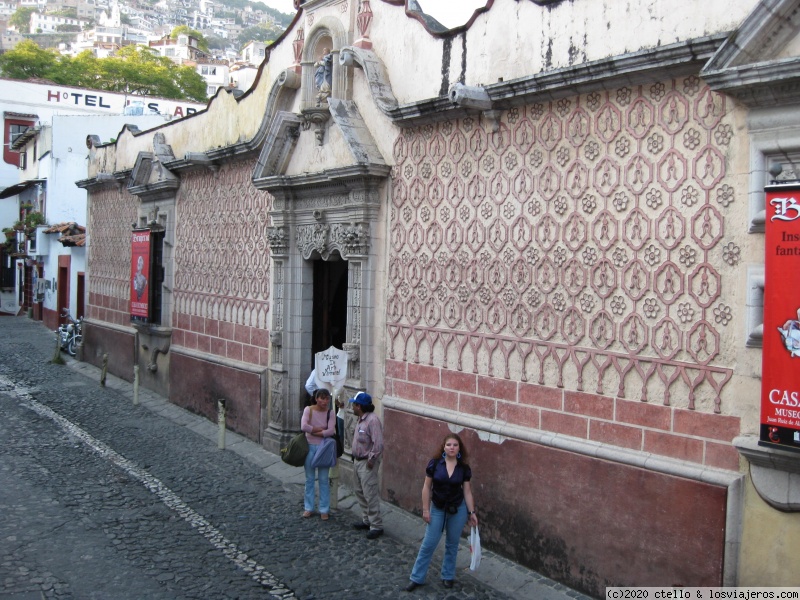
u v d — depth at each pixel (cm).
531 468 722
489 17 793
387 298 930
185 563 721
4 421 1293
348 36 1008
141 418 1393
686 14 605
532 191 734
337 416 939
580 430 685
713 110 586
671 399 614
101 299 1970
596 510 660
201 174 1428
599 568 656
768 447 530
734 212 572
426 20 886
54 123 2847
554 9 719
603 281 667
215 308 1371
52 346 2359
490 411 779
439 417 834
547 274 718
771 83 528
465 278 812
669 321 616
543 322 723
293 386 1130
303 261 1120
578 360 688
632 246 644
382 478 923
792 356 517
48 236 2822
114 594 643
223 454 1148
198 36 12669
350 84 1003
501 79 771
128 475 1009
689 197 602
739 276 570
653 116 629
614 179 658
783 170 545
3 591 633
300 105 1120
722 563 568
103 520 828
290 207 1120
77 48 13900
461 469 674
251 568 718
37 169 3130
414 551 777
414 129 884
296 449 851
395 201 916
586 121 682
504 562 739
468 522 802
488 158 784
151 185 1573
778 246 525
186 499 922
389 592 675
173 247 1541
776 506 540
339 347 1167
